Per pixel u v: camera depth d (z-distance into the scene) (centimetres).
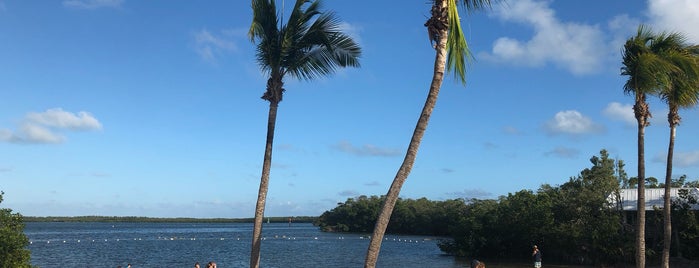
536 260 3878
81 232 15388
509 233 5797
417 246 8912
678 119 2550
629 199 5219
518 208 5797
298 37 1557
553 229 5206
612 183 5159
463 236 6338
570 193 5447
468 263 5538
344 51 1569
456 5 1184
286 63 1595
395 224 15000
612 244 4781
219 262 5659
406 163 1077
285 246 8712
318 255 6662
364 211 15925
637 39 2100
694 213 4359
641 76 2041
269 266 5212
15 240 1998
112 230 17925
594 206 5156
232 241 10425
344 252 7238
